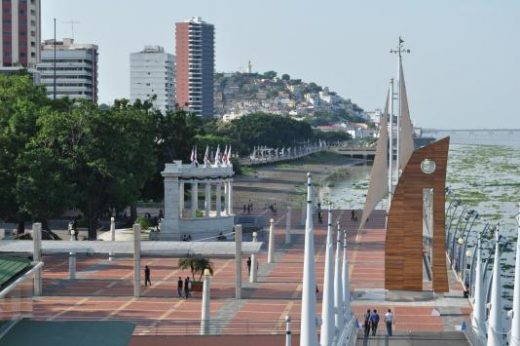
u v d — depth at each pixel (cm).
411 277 14838
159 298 14838
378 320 12506
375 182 17500
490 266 19125
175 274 17175
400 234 14812
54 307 14000
